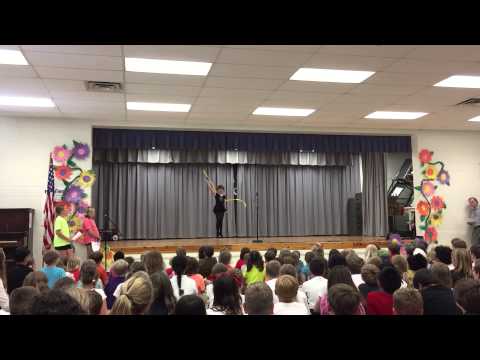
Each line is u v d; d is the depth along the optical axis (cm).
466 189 878
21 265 376
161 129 805
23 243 636
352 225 1114
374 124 818
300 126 834
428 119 775
